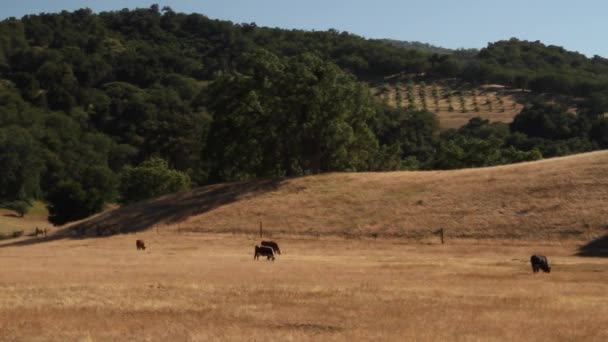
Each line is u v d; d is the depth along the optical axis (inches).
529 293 968.9
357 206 2546.8
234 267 1461.6
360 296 923.4
